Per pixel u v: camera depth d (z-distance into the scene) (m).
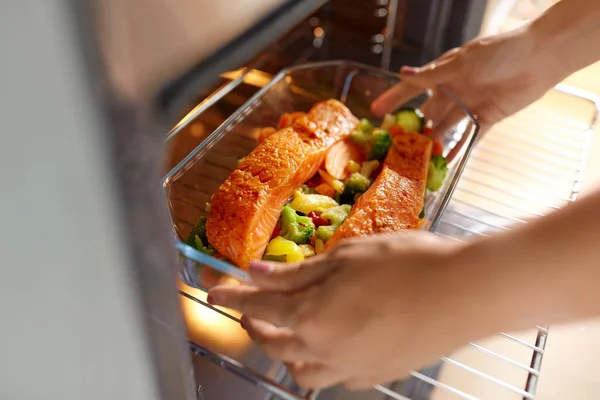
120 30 0.22
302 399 0.44
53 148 0.23
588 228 0.37
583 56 0.62
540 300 0.37
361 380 0.41
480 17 0.79
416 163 0.62
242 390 0.48
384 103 0.69
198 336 0.51
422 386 0.50
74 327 0.31
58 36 0.20
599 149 0.74
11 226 0.26
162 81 0.25
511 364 0.51
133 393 0.37
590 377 0.54
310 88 0.73
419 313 0.37
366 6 0.80
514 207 0.66
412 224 0.56
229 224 0.55
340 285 0.38
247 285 0.44
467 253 0.38
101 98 0.22
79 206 0.25
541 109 0.78
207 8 0.27
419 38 0.81
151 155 0.26
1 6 0.20
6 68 0.21
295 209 0.60
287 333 0.42
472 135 0.65
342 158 0.65
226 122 0.64
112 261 0.28
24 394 0.36
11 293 0.30
